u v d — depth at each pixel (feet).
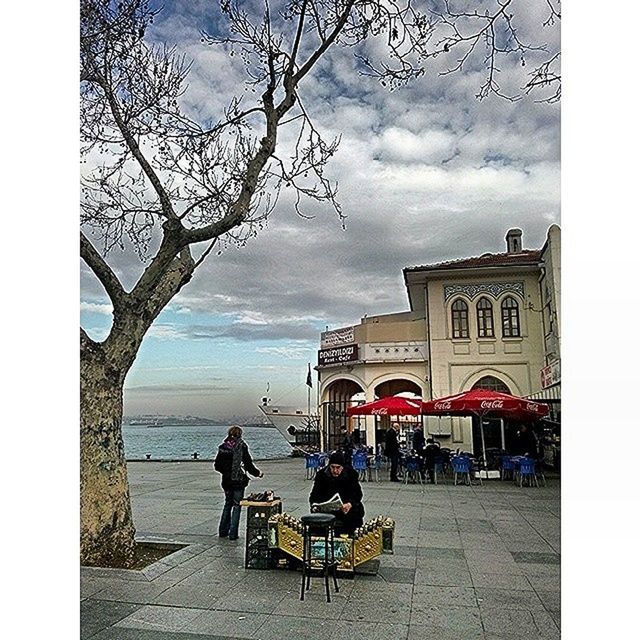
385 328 103.86
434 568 28.07
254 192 32.81
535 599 23.44
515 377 95.40
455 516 43.55
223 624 20.61
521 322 96.12
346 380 108.17
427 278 99.14
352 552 26.09
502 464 70.13
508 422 90.38
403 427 104.78
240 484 34.17
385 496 55.11
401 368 100.83
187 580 25.54
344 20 33.17
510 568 28.14
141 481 68.08
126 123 33.24
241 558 29.35
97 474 27.99
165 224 30.66
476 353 96.68
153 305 30.86
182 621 20.85
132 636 19.51
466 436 92.38
